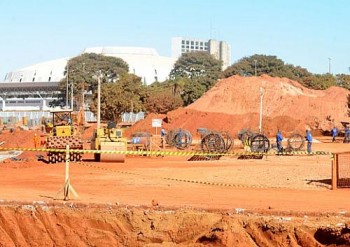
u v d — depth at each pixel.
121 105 117.06
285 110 119.62
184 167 35.97
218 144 45.12
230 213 16.98
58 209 17.95
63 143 40.34
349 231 15.28
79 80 172.25
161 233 16.78
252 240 15.99
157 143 63.94
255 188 24.09
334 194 22.23
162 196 21.39
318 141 72.69
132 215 17.25
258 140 48.00
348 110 113.19
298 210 17.38
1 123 115.19
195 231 16.61
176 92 154.00
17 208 18.00
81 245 17.22
